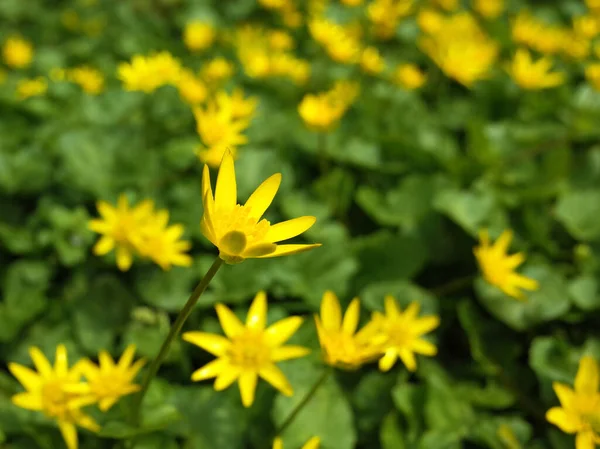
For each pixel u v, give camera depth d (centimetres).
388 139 34
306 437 23
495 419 25
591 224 32
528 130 40
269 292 28
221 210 14
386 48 51
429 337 27
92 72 40
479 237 30
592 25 52
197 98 32
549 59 50
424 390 24
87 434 22
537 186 35
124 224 24
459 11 59
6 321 25
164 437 22
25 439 22
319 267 28
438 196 31
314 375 24
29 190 31
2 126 35
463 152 39
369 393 25
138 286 26
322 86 43
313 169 35
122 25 53
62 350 20
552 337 28
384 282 29
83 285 28
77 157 31
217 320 26
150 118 36
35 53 48
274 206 32
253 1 55
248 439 23
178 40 54
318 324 18
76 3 58
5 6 55
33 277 27
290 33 51
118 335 26
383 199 33
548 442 25
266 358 19
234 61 46
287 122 36
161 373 25
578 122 39
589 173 37
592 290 29
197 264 27
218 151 28
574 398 21
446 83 46
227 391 24
